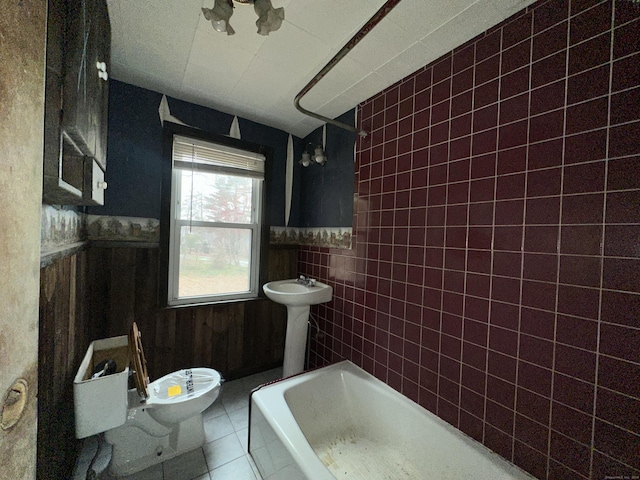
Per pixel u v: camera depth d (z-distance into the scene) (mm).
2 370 305
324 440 1479
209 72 1557
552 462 953
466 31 1171
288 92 1752
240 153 2109
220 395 1915
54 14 605
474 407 1181
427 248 1386
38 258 363
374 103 1722
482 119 1169
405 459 1336
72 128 631
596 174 869
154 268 1789
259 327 2242
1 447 304
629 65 813
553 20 965
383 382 1607
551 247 966
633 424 795
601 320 856
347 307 1896
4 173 305
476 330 1181
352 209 1886
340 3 1055
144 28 1218
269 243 2301
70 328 1181
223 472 1290
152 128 1767
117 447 1251
